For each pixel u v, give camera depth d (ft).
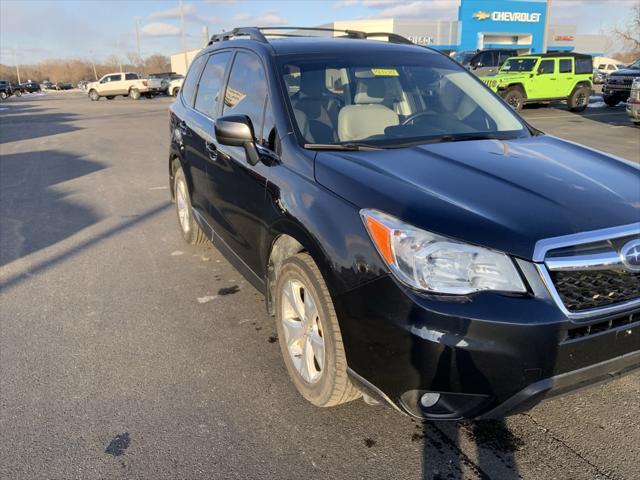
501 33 140.36
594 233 7.09
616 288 7.22
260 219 10.21
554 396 7.23
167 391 9.95
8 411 9.41
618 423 8.89
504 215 7.30
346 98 11.19
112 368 10.75
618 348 7.29
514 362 6.77
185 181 16.24
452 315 6.70
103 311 13.32
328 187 8.45
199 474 7.93
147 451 8.39
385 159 9.11
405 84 12.05
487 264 6.89
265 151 10.39
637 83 47.21
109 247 18.17
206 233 14.49
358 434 8.72
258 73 11.80
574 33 163.73
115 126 60.39
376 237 7.34
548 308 6.77
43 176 31.01
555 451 8.28
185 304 13.67
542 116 61.00
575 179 8.55
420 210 7.29
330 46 12.42
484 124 11.69
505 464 8.04
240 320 12.75
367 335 7.41
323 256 8.01
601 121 54.54
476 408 7.03
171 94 132.05
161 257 17.15
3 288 14.83
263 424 8.99
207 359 11.04
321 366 8.75
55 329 12.41
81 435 8.78
